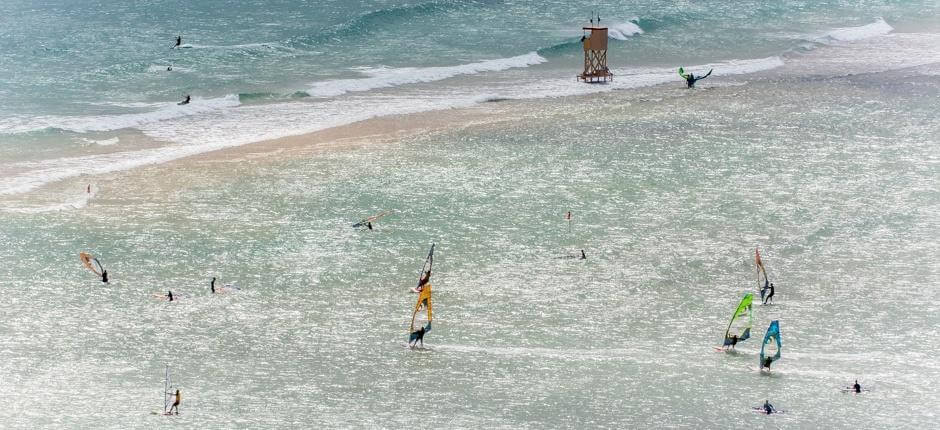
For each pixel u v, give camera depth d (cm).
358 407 7900
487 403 7981
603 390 8181
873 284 10181
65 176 13062
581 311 9656
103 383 8244
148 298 9806
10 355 8638
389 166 13638
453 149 14425
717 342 9100
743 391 8175
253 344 8956
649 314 9606
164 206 12100
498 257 10800
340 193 12606
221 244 11050
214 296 9881
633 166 13638
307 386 8231
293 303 9762
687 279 10325
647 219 11812
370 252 10912
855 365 8644
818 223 11650
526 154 14150
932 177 13125
